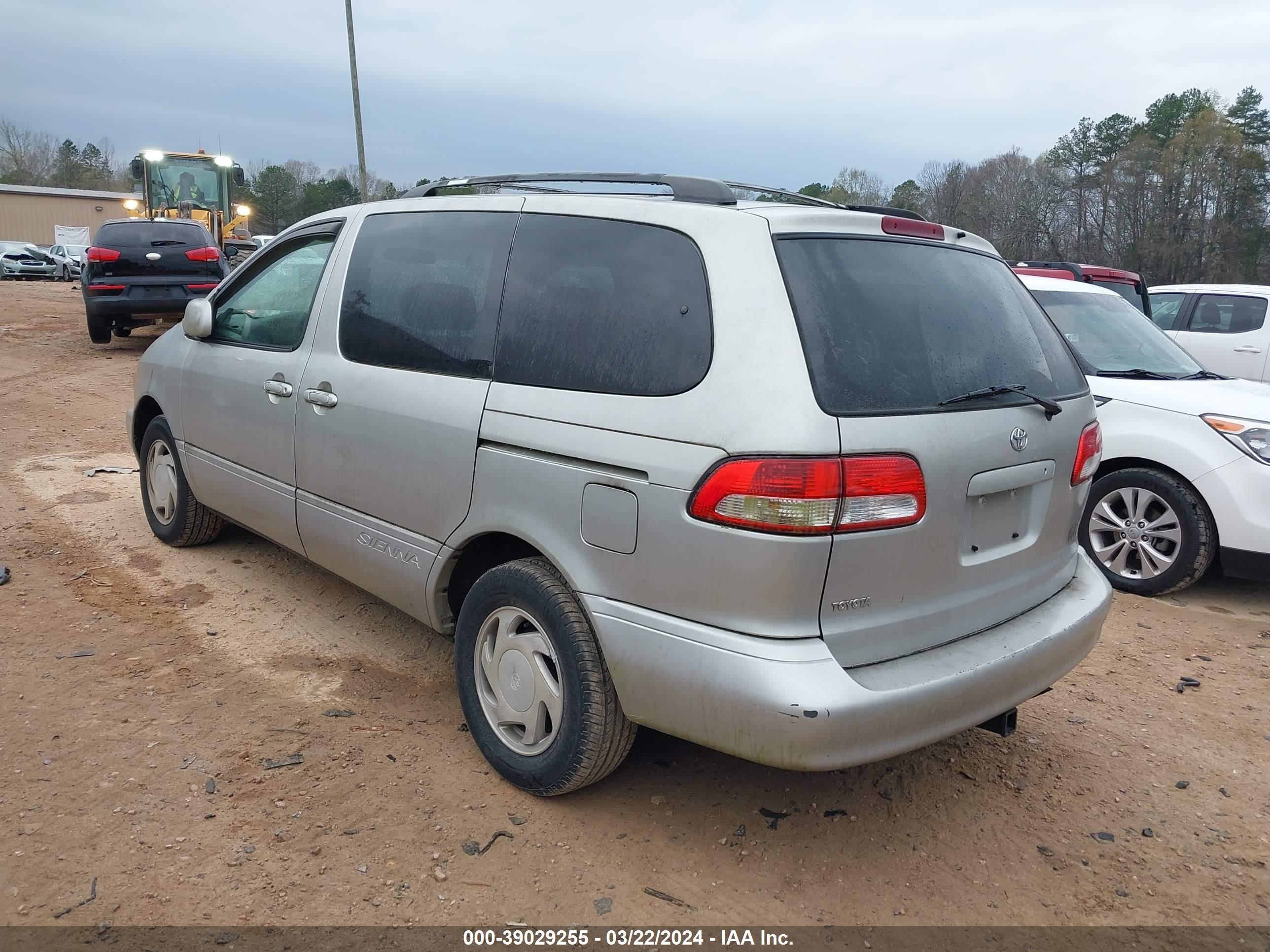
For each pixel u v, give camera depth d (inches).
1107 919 106.4
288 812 115.8
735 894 106.7
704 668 97.6
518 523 115.5
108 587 183.2
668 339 104.9
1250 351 390.3
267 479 163.8
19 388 405.4
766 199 125.0
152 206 837.8
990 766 137.8
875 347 103.0
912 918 104.6
